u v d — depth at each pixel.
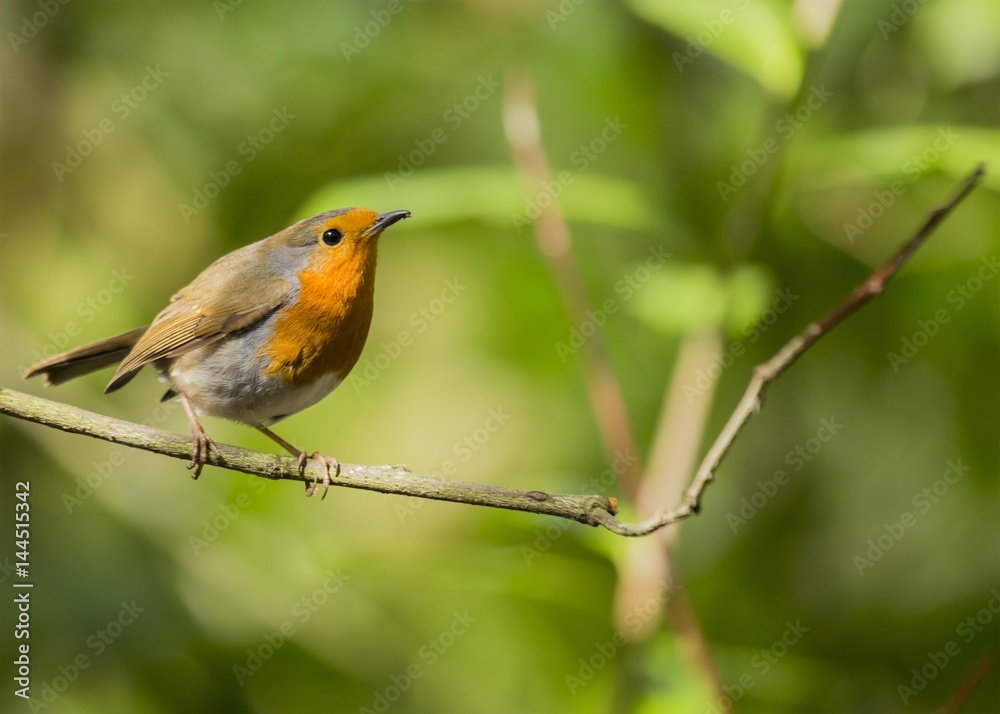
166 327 8.73
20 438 11.62
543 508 6.64
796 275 11.27
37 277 12.87
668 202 12.06
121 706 10.67
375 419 14.01
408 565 9.27
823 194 11.41
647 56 12.53
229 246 12.98
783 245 10.88
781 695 9.12
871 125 11.38
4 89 12.60
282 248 8.71
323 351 8.67
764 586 11.21
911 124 11.31
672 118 12.48
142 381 13.19
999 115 11.29
